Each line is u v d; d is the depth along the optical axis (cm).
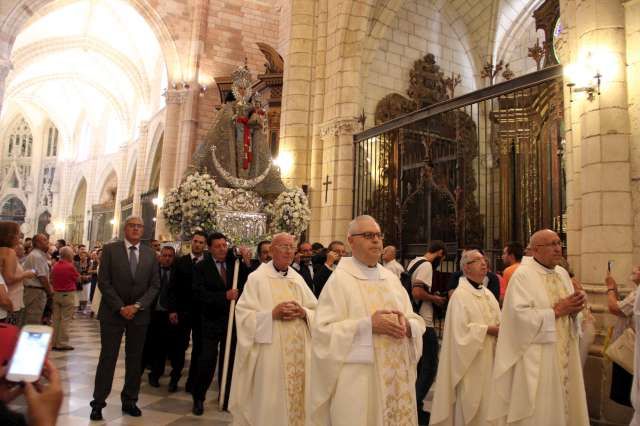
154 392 583
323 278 534
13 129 4225
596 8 561
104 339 472
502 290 513
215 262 539
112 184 3562
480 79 1477
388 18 1186
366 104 1231
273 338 377
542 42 1345
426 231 1090
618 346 437
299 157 1179
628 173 532
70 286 816
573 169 614
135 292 487
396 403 283
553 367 349
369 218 314
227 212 790
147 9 2022
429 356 507
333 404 278
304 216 859
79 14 2580
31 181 4112
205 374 499
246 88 891
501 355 363
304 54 1214
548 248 374
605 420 504
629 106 543
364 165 1090
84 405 505
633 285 510
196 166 826
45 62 3141
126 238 498
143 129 2766
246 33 2141
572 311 355
